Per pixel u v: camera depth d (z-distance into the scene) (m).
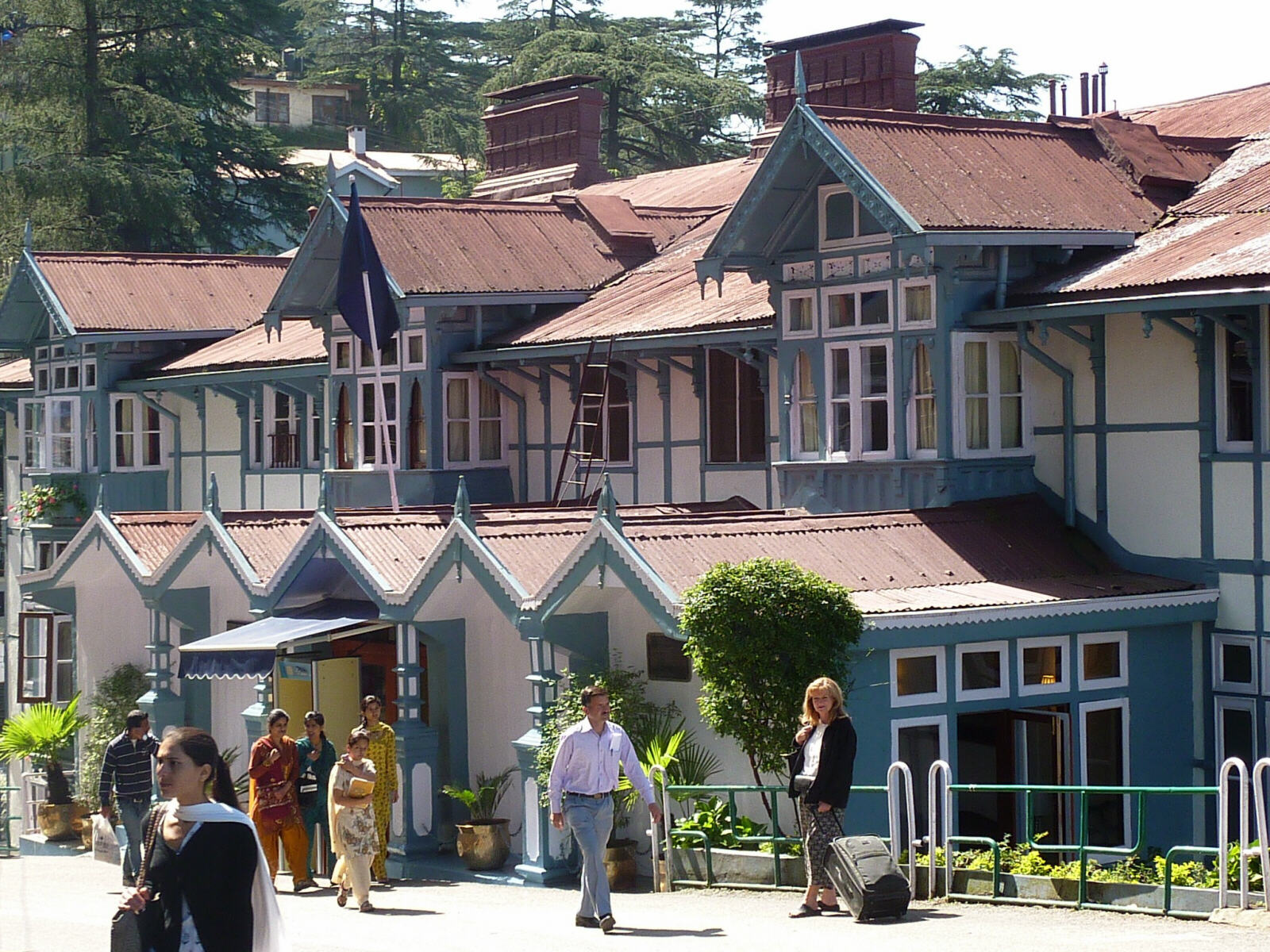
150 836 9.79
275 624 26.50
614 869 22.03
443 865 24.42
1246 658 24.06
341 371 36.25
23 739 33.25
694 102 76.81
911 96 40.41
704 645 20.48
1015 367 26.41
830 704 16.78
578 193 42.16
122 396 43.72
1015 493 26.28
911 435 26.16
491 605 25.31
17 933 17.00
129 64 69.12
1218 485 24.25
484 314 34.59
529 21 86.81
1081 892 17.08
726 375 30.52
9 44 65.31
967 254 25.80
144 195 64.56
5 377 50.16
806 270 27.66
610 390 33.09
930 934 15.33
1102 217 26.91
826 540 23.91
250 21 75.00
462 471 34.59
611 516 22.47
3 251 63.81
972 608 22.06
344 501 35.97
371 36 98.62
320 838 23.53
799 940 15.20
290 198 71.94
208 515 28.75
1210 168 29.38
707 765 22.58
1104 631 23.52
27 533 47.06
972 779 23.00
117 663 33.16
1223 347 24.27
